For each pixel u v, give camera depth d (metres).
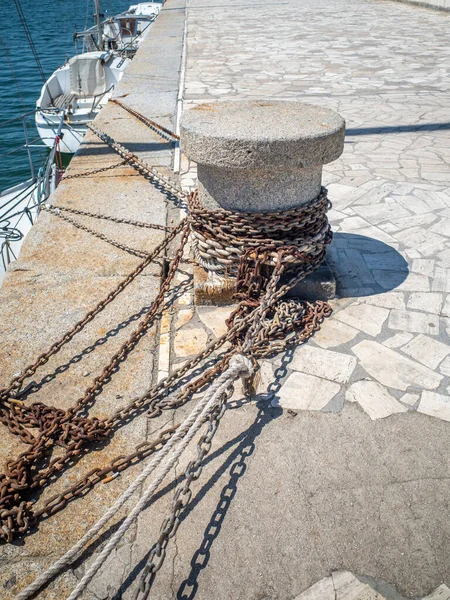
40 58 38.56
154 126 8.03
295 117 3.89
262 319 3.49
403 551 2.45
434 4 20.95
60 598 2.33
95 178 6.75
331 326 3.91
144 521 2.61
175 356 3.69
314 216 3.93
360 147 7.37
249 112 4.05
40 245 5.18
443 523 2.56
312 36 16.59
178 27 19.83
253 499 2.69
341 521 2.58
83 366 3.67
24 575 2.44
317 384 3.40
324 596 2.30
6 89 29.12
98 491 2.78
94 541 2.55
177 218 5.72
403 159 6.91
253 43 15.73
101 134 7.02
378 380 3.42
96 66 19.41
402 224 5.33
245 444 2.99
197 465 2.51
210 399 2.67
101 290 4.48
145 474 2.42
